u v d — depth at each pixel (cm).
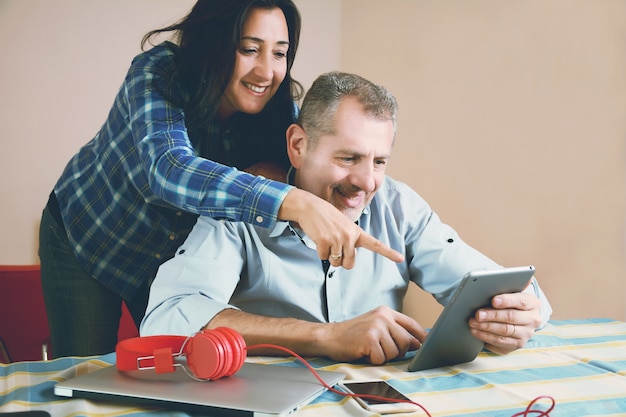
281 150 170
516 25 251
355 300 143
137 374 97
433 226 152
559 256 235
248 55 151
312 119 129
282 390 90
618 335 133
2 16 312
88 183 175
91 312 180
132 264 177
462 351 112
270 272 137
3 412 83
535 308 115
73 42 321
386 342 111
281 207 111
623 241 213
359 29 344
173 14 333
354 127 125
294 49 162
